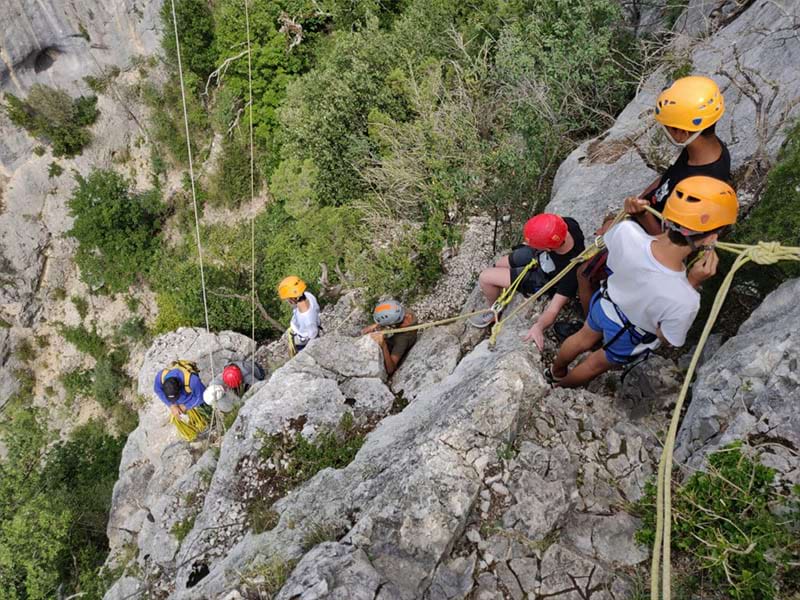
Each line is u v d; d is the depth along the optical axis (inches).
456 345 215.3
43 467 537.3
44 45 743.1
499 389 144.4
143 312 770.2
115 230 741.9
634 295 117.3
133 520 289.0
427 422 163.2
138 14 724.7
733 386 130.2
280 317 464.1
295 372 212.4
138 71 760.3
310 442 193.5
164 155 770.8
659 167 200.8
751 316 143.4
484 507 132.3
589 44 289.1
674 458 135.9
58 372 788.6
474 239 292.0
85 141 781.9
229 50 651.5
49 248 808.9
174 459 292.4
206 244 609.6
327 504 151.2
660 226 127.0
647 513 125.0
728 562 109.4
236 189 715.4
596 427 146.1
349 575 120.6
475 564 125.4
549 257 159.2
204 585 151.9
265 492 189.0
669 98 110.0
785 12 199.9
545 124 286.5
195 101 741.9
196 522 195.3
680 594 112.2
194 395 292.5
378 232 384.5
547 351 175.9
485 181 309.3
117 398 756.6
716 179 103.7
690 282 114.0
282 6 604.4
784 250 97.6
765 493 112.8
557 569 122.3
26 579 366.0
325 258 451.2
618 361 133.6
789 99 190.4
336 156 460.1
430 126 356.8
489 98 349.4
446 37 438.0
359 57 472.4
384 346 224.8
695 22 275.9
